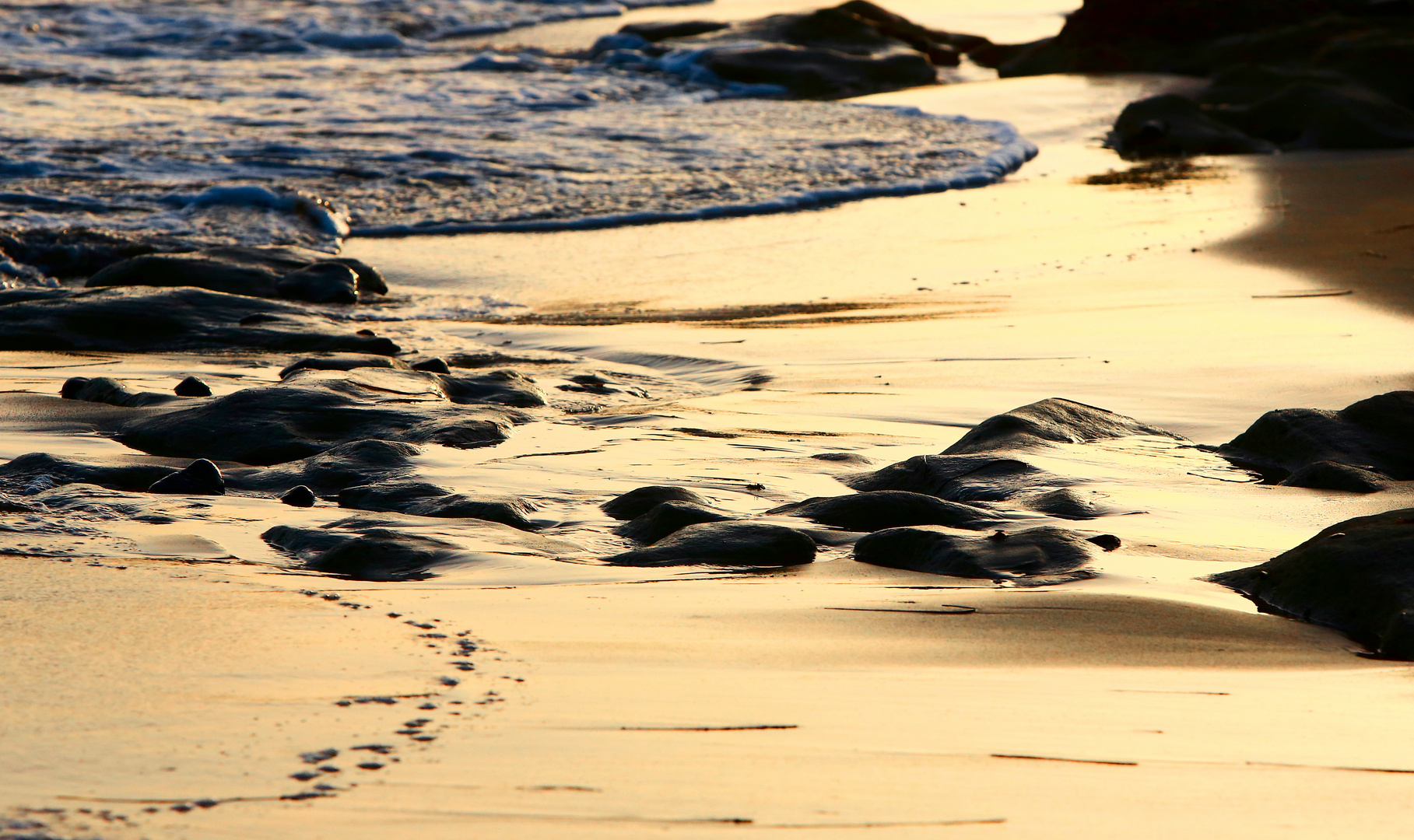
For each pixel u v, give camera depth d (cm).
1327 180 4319
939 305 2930
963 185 4391
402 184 4150
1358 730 831
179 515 1465
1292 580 1195
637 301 3073
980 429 1844
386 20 7981
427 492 1562
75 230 3425
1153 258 3306
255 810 634
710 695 871
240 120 4941
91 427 1911
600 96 5881
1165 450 1822
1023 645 1045
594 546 1405
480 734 763
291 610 1067
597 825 628
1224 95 5484
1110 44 6656
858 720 821
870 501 1491
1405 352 2331
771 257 3503
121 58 6406
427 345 2655
